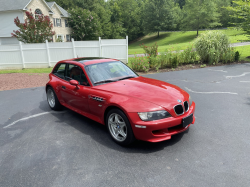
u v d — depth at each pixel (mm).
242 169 2752
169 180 2602
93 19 44219
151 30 72500
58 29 39438
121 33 71062
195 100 5918
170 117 3238
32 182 2705
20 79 11141
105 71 4504
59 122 4762
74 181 2680
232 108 5117
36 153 3434
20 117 5227
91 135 4016
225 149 3268
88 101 4086
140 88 3770
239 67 10828
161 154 3217
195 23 63438
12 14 29781
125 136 3396
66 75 5023
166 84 4180
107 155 3266
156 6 71062
